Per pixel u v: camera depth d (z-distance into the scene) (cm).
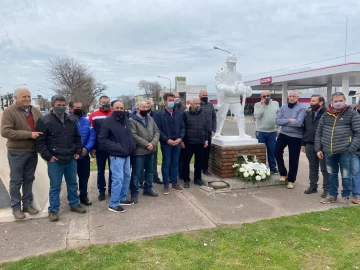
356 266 283
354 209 430
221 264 286
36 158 417
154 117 514
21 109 389
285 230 359
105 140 430
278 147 548
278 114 545
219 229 365
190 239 338
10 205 434
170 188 550
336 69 1762
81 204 468
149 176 504
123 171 446
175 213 421
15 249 321
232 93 597
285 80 2303
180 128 521
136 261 292
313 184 507
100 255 304
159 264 286
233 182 535
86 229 371
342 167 455
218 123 625
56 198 405
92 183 611
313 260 293
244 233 352
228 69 608
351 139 436
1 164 473
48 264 288
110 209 438
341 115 441
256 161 570
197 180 565
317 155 473
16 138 378
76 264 287
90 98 3638
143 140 464
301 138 524
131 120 469
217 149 580
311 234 348
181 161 609
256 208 439
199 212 424
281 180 557
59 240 341
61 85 3462
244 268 279
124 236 350
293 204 455
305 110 519
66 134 402
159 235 353
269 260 293
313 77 2014
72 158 411
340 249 314
